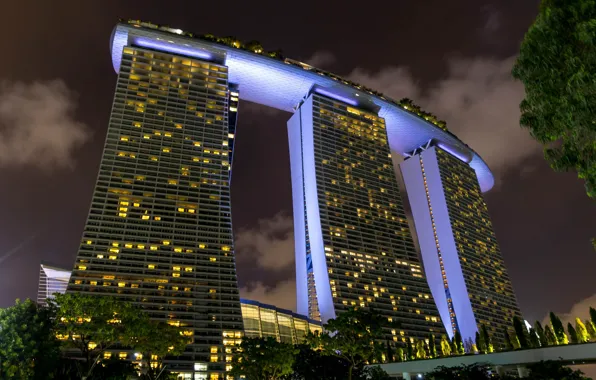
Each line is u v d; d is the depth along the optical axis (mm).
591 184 23125
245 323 165750
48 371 54562
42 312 58281
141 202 167125
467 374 74438
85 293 141750
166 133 187125
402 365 106000
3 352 45812
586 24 20531
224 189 184875
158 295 151125
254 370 98562
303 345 112062
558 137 24141
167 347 91875
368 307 196000
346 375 101375
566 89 21688
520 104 25875
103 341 71875
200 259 164250
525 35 24344
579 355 73000
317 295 198000
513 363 82562
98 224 156625
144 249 157875
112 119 181250
